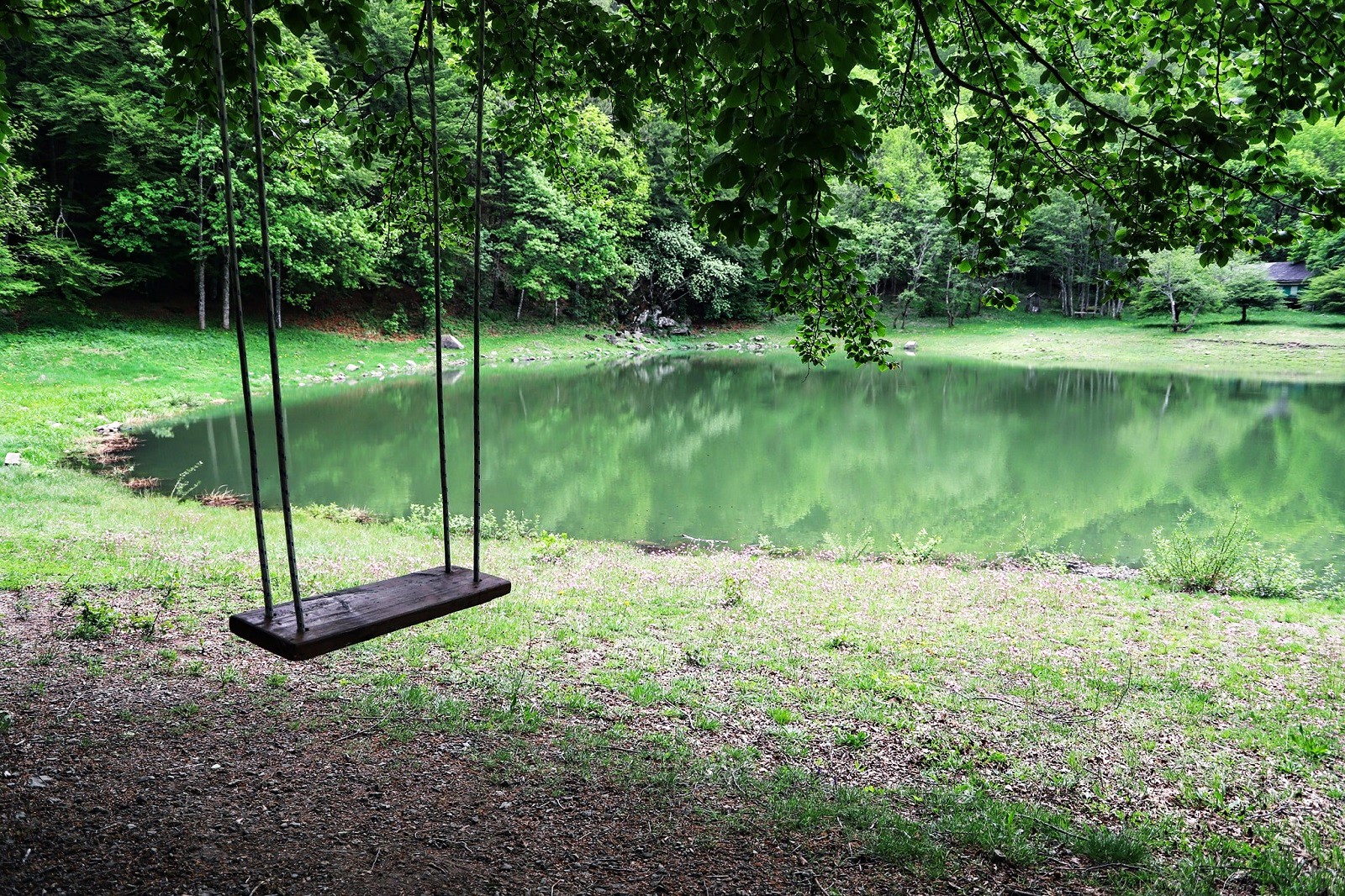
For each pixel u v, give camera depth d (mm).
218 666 5992
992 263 5367
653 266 55406
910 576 10656
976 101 5836
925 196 57281
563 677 6266
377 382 33094
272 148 6336
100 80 29703
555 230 48062
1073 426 24516
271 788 4328
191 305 35375
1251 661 7289
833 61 2529
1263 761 5289
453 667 6367
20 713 4965
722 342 56094
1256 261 52312
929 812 4438
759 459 19812
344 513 14109
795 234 2799
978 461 19656
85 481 14922
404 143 6773
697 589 9352
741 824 4180
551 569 10172
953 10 5605
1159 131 4469
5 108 4973
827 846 4004
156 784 4270
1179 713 6066
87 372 26281
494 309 50812
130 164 30266
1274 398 30281
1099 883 3770
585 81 6395
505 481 17344
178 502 14031
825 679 6527
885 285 67750
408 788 4418
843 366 43000
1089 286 63438
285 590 8016
